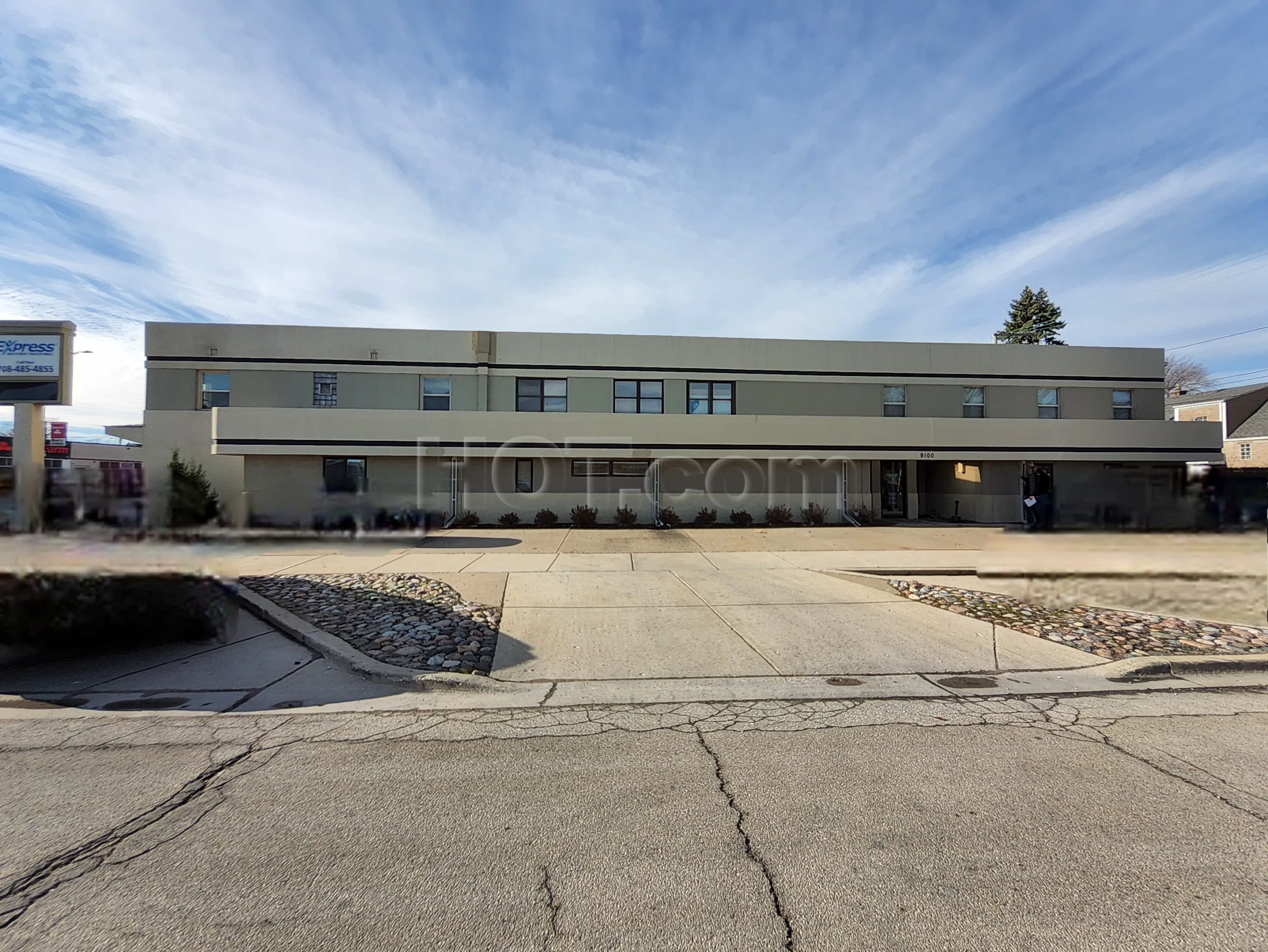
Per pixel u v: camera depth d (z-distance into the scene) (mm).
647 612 7535
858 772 3637
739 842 2906
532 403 20312
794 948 2229
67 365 15141
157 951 2205
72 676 5414
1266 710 4688
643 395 20656
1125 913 2400
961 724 4406
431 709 4727
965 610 7664
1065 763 3754
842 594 8617
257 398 19594
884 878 2623
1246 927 2318
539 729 4324
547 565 10930
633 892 2541
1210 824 3059
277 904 2455
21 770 3639
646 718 4547
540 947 2234
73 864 2713
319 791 3406
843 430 19625
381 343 19906
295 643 6371
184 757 3832
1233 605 7820
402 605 7527
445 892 2535
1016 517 20359
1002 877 2627
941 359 21750
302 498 16422
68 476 7805
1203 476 12578
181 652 6074
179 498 8625
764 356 21141
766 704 4832
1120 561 9758
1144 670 5535
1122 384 22312
